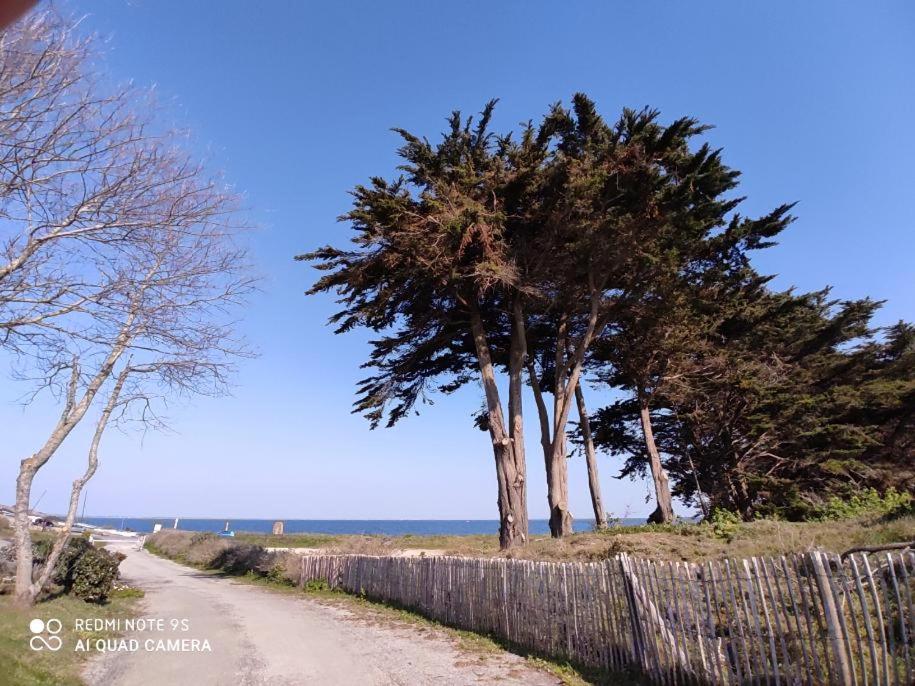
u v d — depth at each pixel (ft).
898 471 99.76
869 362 109.50
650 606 22.68
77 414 41.78
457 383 79.97
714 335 89.15
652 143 60.90
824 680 16.87
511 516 63.31
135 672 25.59
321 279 62.03
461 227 54.29
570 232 61.16
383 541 87.86
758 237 84.58
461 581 37.58
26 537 38.68
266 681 24.62
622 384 94.89
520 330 70.33
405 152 65.92
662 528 58.90
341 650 30.91
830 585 17.19
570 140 68.80
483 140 68.08
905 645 15.55
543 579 29.48
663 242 64.85
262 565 81.05
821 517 58.18
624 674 23.59
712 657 19.81
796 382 97.14
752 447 94.58
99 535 199.62
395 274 59.52
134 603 48.65
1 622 29.58
